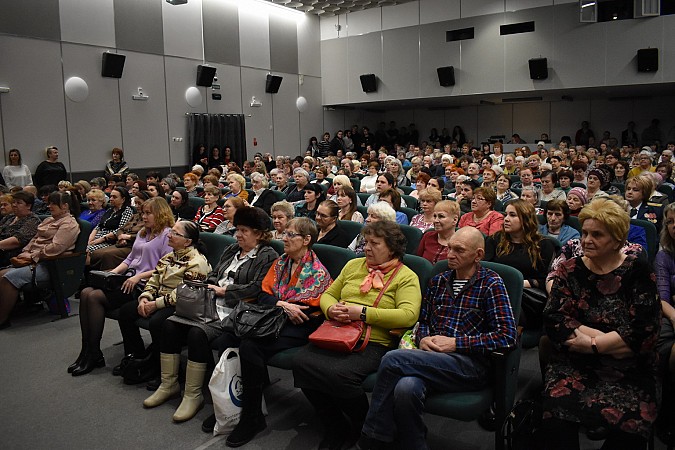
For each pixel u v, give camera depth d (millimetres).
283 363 2494
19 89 8883
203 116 11812
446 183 7449
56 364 3449
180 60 11430
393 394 2059
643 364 1913
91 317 3309
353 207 4422
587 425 1853
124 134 10461
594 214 1947
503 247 3100
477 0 12250
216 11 12094
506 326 2094
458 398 2039
